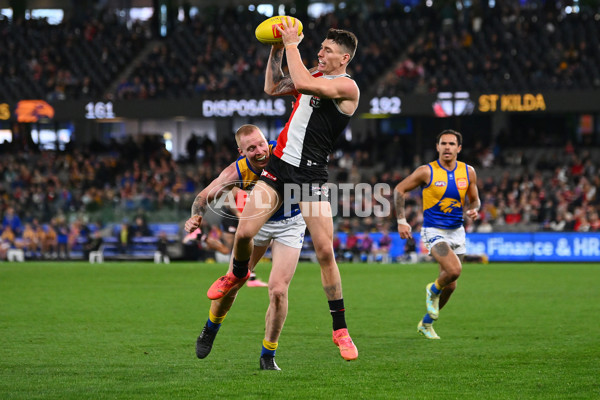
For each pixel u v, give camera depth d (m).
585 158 51.16
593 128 56.28
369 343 14.62
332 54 10.79
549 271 33.88
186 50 61.19
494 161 54.00
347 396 9.89
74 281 29.00
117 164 55.50
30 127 61.50
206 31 62.62
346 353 11.03
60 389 10.30
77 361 12.52
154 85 57.66
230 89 54.09
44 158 58.62
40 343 14.44
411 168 54.25
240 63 57.38
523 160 53.44
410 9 64.88
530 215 44.69
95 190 51.09
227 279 11.29
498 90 49.88
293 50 10.64
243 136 11.70
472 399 9.75
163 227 46.47
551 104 49.31
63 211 48.25
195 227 11.91
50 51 61.69
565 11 60.88
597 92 48.81
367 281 29.00
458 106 50.47
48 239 46.53
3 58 61.94
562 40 56.31
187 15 63.78
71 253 46.62
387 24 61.22
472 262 42.06
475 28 58.88
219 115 52.91
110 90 59.47
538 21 57.81
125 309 20.02
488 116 57.78
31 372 11.56
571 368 11.91
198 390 10.24
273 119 60.09
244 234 10.95
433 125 58.69
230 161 54.72
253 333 15.84
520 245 41.78
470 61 55.72
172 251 45.44
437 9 62.06
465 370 11.77
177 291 25.02
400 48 59.81
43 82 58.62
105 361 12.54
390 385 10.62
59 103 54.38
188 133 61.34
